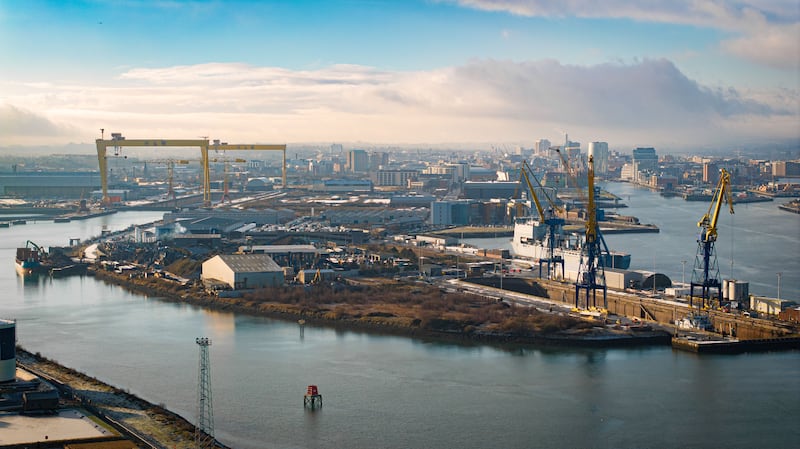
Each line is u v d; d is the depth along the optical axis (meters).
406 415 111.00
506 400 117.75
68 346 146.38
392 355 142.12
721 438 104.25
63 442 90.38
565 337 152.12
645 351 146.88
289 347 147.12
